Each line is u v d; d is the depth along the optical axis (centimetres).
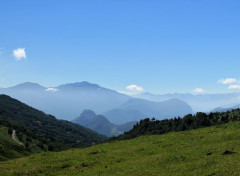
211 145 4394
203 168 3130
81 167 4044
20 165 4519
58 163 4444
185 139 5425
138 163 3862
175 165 3462
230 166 3016
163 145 5116
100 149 5706
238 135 4922
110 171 3600
